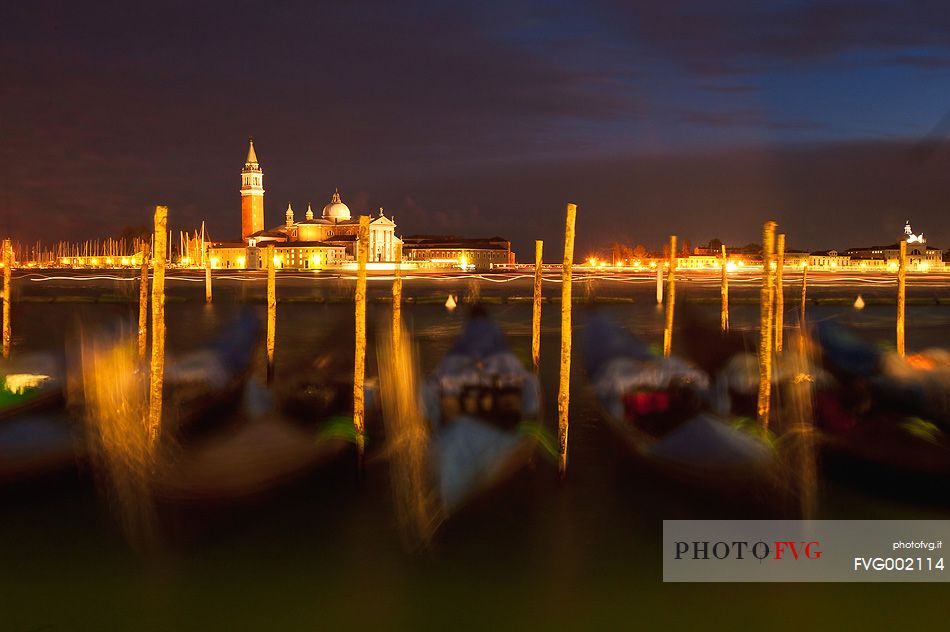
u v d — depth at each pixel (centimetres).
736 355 2025
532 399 1814
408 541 1201
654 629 966
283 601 1038
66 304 5988
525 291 8488
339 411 1711
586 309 5606
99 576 1102
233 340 2547
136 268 13400
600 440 1688
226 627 976
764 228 1536
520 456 1508
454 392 1808
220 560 1147
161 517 1287
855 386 1678
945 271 16975
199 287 8800
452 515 1292
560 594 1053
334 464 1475
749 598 1045
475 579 1089
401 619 991
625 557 1143
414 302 6016
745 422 1589
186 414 1720
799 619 991
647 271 15800
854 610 1017
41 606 1026
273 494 1380
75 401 1761
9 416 1630
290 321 4534
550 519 1277
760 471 1353
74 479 1430
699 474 1355
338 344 2716
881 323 4588
